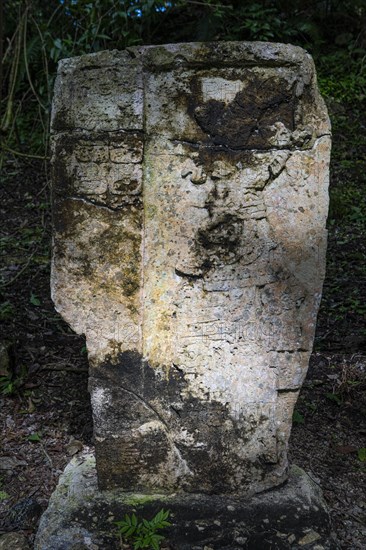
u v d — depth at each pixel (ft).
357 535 10.11
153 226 9.23
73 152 9.05
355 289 17.81
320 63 28.40
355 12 30.17
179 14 28.32
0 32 15.19
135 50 8.94
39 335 15.79
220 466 9.68
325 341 15.65
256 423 9.64
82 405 13.29
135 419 9.62
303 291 9.41
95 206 9.16
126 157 9.04
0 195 23.02
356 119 26.32
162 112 9.01
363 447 12.27
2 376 13.80
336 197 22.11
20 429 12.54
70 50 18.13
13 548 9.51
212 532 9.18
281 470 9.75
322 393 13.76
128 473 9.72
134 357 9.51
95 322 9.41
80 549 9.00
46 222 21.44
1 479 11.25
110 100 8.96
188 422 9.63
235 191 9.18
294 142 9.09
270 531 9.20
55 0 20.89
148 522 9.19
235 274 9.37
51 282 9.36
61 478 10.21
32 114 26.13
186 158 9.10
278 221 9.25
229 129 9.05
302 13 29.60
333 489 11.14
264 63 8.94
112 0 16.47
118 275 9.31
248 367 9.56
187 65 8.94
